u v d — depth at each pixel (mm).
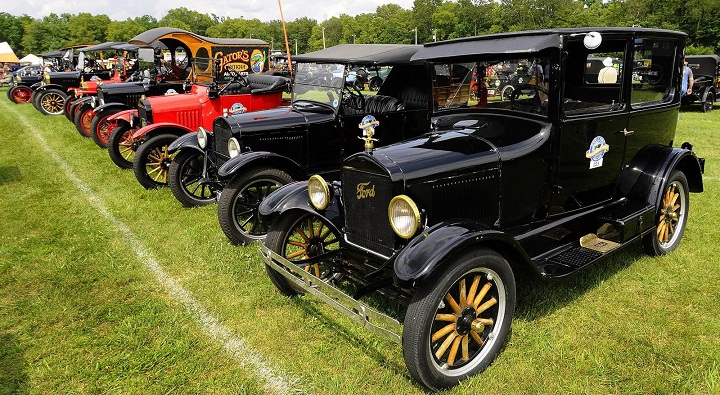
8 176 7699
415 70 5895
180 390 2846
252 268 4348
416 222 2725
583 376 2848
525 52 3230
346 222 3318
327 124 5539
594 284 3867
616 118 3795
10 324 3533
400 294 3027
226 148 5438
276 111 5641
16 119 13883
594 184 3873
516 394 2721
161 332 3404
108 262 4539
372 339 3271
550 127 3416
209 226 5402
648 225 3975
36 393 2842
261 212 3637
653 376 2828
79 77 15117
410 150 3164
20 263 4512
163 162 7008
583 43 3348
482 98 3754
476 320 2846
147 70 10266
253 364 3061
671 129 4516
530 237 3502
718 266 4102
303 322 3512
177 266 4453
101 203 6305
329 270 3854
